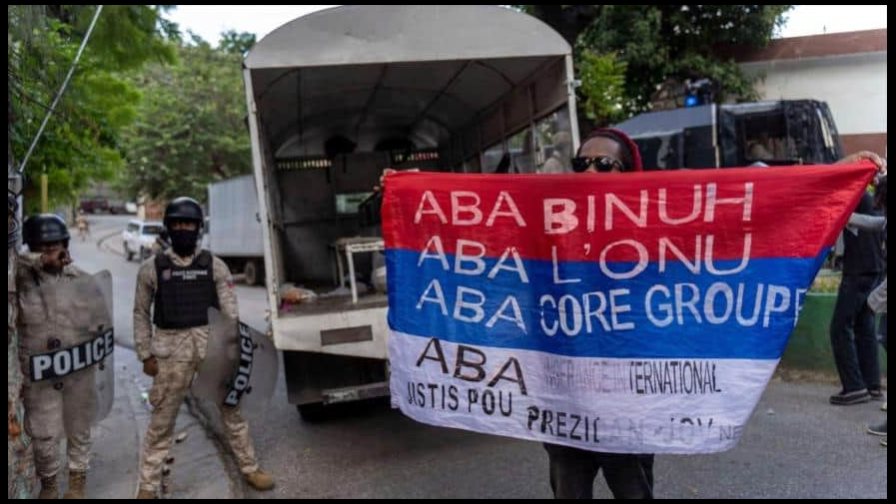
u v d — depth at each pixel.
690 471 4.15
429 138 9.03
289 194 8.55
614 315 2.67
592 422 2.66
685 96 12.62
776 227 2.53
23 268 3.80
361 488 4.20
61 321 3.85
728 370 2.57
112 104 8.70
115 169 9.76
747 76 14.18
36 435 3.77
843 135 9.35
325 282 8.15
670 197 2.62
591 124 13.27
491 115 7.28
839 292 5.13
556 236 2.71
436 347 2.89
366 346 4.77
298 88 5.87
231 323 4.14
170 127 27.27
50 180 7.82
